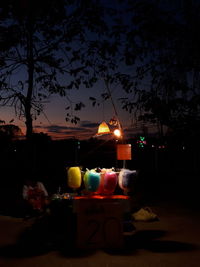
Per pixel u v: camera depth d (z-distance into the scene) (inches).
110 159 1301.7
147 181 972.6
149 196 616.1
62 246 274.2
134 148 1347.2
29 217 385.1
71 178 347.9
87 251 259.9
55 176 995.9
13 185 754.2
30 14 401.4
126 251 258.5
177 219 390.6
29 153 474.0
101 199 278.4
